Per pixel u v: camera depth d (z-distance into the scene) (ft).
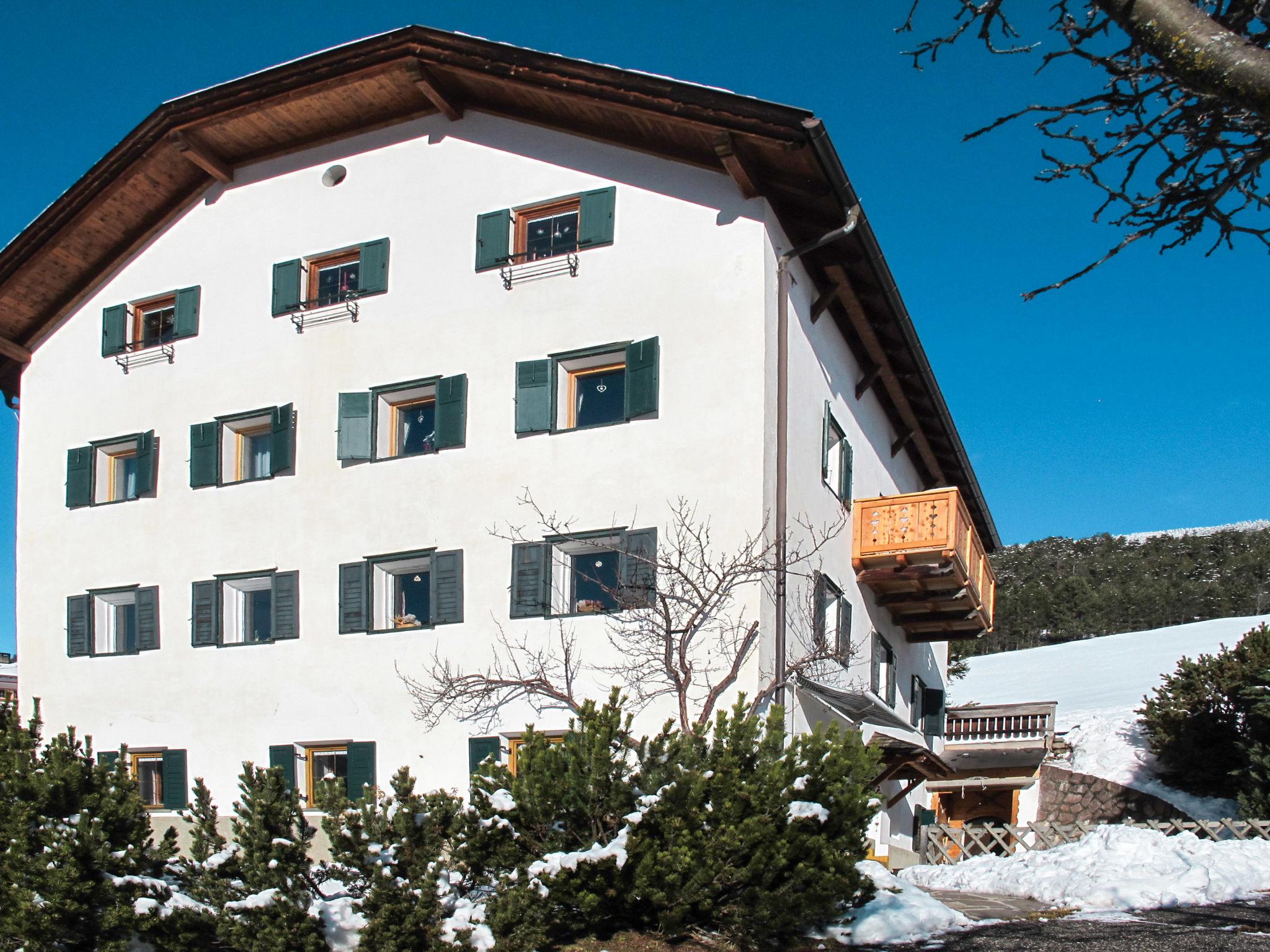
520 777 37.35
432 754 54.60
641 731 50.14
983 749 94.38
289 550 60.08
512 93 57.57
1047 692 126.52
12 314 69.72
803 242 56.75
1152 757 87.86
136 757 62.69
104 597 65.51
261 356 63.10
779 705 37.73
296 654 58.80
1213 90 14.65
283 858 35.14
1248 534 335.88
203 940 35.83
